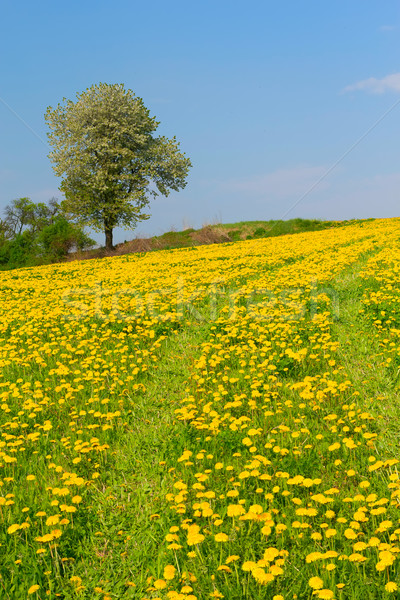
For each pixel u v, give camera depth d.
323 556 3.04
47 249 46.88
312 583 2.85
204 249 30.06
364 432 5.03
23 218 74.62
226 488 4.20
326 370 6.78
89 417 5.97
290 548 3.44
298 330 8.23
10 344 9.55
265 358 7.37
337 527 3.57
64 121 41.50
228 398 6.18
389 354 6.89
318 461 4.48
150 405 6.23
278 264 16.97
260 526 3.62
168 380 6.94
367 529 3.51
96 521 3.99
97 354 8.29
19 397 6.59
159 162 44.03
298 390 6.10
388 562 2.89
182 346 8.38
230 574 3.19
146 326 9.67
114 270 21.41
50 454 5.17
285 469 4.32
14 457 5.05
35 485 4.51
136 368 7.04
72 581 3.33
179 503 3.90
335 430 4.94
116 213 42.69
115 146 41.75
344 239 22.84
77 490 4.43
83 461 4.93
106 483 4.58
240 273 15.03
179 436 5.19
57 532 3.53
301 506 3.83
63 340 9.22
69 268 25.58
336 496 3.96
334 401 5.75
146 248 40.22
